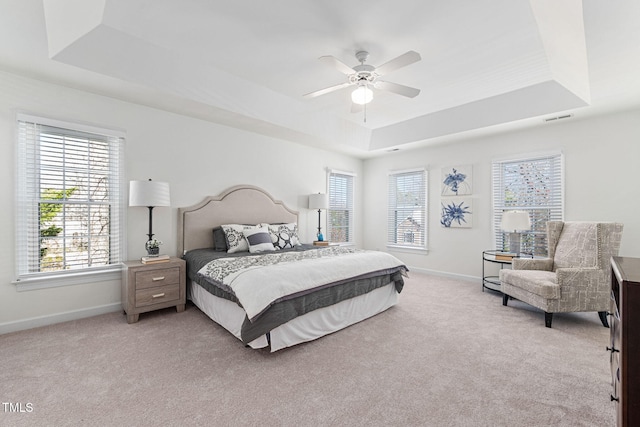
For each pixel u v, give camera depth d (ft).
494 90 11.38
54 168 9.27
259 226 13.01
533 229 13.35
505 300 11.32
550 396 5.73
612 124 11.39
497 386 6.06
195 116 12.10
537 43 8.16
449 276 16.12
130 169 10.68
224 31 7.79
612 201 11.40
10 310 8.53
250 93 11.33
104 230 10.25
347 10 6.91
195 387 5.97
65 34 7.38
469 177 15.35
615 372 4.48
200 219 12.39
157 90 9.59
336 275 8.79
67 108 9.36
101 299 10.09
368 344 8.02
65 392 5.74
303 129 14.14
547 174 13.00
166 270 10.03
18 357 7.07
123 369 6.61
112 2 6.75
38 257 9.04
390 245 18.93
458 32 7.70
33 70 8.33
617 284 4.47
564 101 10.77
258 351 7.55
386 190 19.21
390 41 8.14
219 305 8.92
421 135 15.17
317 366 6.84
